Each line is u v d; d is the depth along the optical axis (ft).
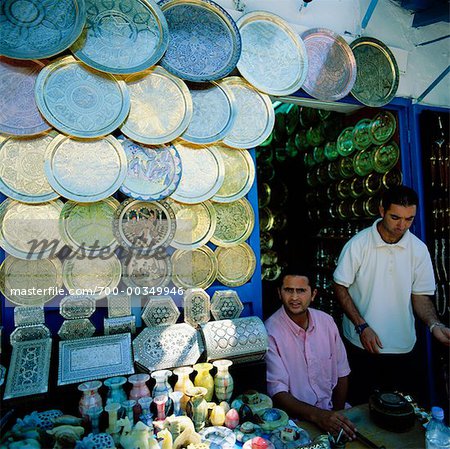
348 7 7.00
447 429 3.92
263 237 10.68
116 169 5.16
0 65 4.74
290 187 11.33
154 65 5.43
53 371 4.36
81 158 5.02
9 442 3.52
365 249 6.24
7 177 4.74
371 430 4.37
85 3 5.03
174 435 3.95
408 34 7.51
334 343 5.70
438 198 7.27
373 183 8.19
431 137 7.27
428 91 7.54
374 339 5.92
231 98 5.92
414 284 6.41
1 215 4.70
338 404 5.69
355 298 6.56
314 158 9.95
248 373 5.08
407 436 4.25
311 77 6.55
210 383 4.60
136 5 5.30
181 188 5.63
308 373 5.38
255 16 6.18
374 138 7.93
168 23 5.61
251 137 6.08
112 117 5.14
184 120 5.49
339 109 7.88
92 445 3.49
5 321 4.74
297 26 6.60
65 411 4.25
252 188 6.23
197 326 5.47
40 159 4.89
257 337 5.00
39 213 4.88
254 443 3.70
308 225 10.78
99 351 4.48
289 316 5.55
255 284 6.12
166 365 4.56
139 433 3.63
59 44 4.76
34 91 4.82
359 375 7.41
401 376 6.84
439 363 7.18
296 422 4.63
